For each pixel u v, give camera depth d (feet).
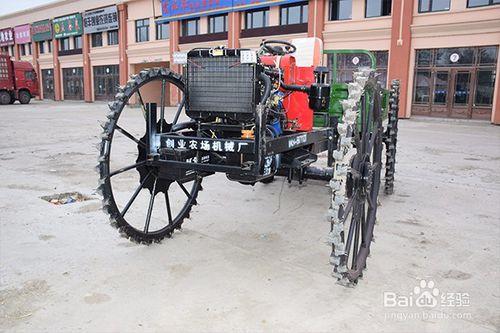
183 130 12.85
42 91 126.11
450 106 58.29
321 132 13.67
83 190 18.89
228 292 10.17
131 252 12.32
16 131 41.39
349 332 8.70
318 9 65.62
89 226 14.25
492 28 52.80
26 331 8.57
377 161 12.42
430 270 11.50
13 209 15.85
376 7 61.98
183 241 13.26
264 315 9.24
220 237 13.69
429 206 17.38
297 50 14.67
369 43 62.80
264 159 10.22
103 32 102.94
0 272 10.93
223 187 19.92
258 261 11.90
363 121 10.61
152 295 10.00
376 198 12.56
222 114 10.98
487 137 40.24
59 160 26.17
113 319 9.02
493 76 54.29
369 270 11.44
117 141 34.63
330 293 10.21
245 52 10.19
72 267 11.29
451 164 26.37
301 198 18.34
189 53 11.10
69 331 8.59
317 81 13.29
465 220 15.65
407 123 54.60
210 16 80.48
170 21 85.20
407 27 58.54
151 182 12.59
